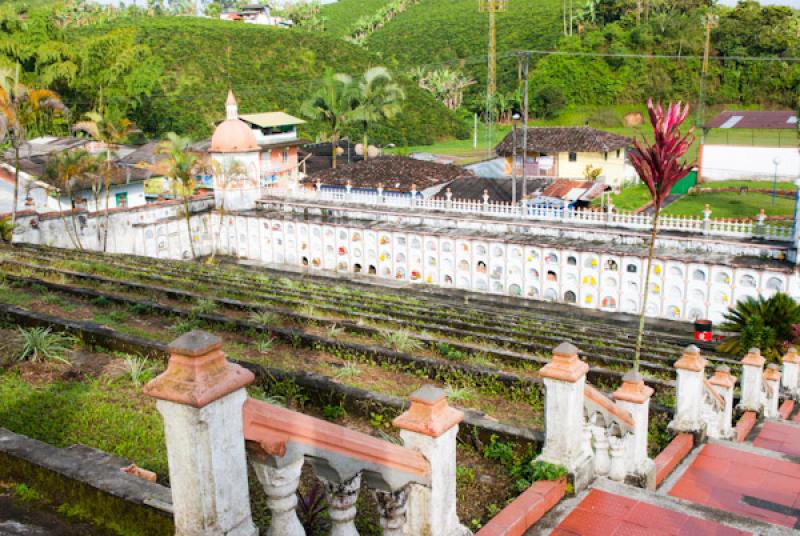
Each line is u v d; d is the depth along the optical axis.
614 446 7.84
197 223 39.19
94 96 65.50
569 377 6.98
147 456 6.99
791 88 88.50
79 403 8.38
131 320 13.52
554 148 55.47
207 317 13.57
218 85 90.00
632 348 17.59
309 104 57.06
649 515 6.72
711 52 94.75
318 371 11.02
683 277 27.30
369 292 26.11
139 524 4.99
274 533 4.19
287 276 35.22
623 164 56.59
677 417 10.35
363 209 36.62
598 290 29.14
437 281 33.34
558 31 117.00
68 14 111.38
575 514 6.76
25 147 45.12
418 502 4.91
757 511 8.05
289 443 3.92
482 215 33.97
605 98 95.50
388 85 58.56
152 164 42.78
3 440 6.00
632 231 29.86
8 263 18.33
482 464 7.89
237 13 139.50
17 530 5.01
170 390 3.62
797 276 25.05
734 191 51.66
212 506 3.73
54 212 31.34
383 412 8.90
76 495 5.33
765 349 19.80
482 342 14.63
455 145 94.12
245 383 3.80
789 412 14.95
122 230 35.03
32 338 10.28
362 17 152.50
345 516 4.42
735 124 54.59
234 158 39.34
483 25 130.12
